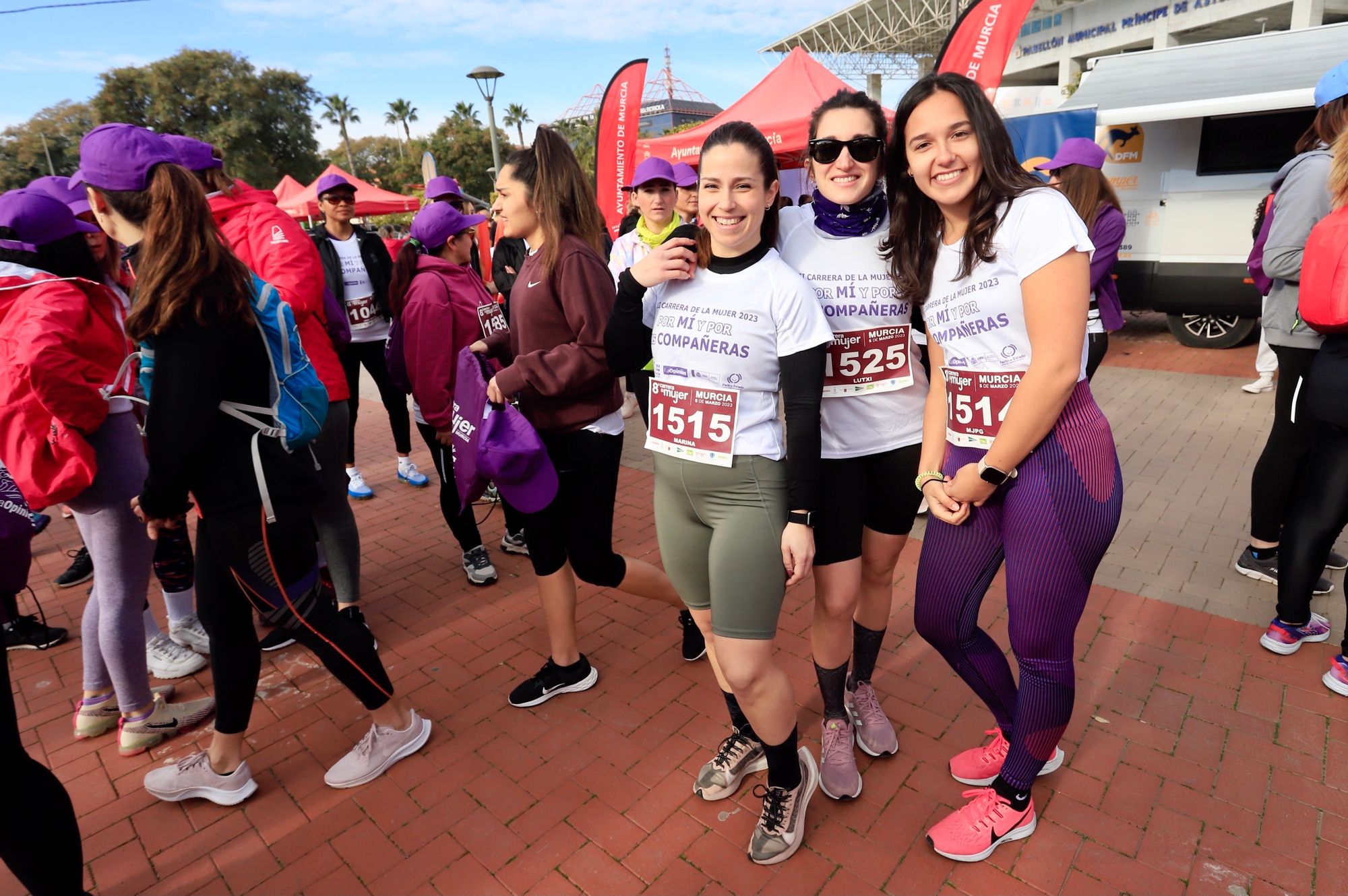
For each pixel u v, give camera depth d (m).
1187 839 2.14
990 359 1.85
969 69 5.32
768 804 2.18
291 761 2.71
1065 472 1.83
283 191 15.52
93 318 2.47
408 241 3.63
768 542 1.92
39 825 1.84
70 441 2.37
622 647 3.29
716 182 1.78
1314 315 2.51
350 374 5.10
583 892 2.11
